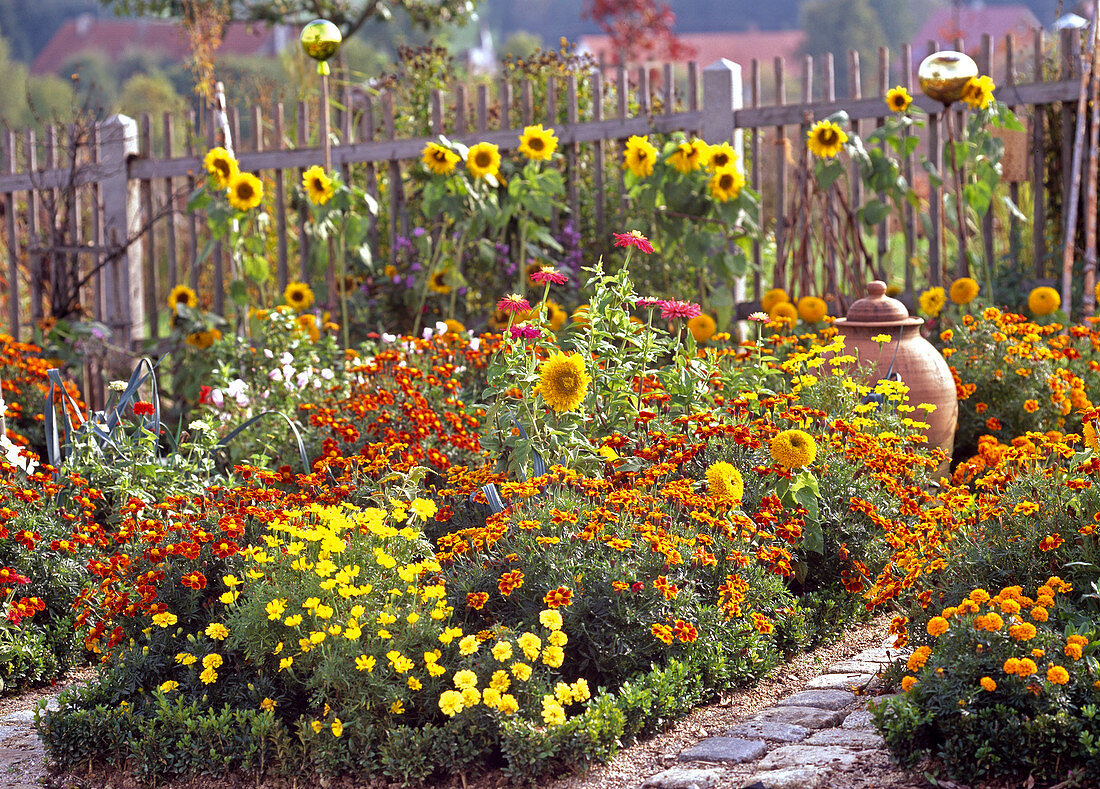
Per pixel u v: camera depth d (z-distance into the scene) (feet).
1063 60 23.32
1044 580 11.86
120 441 16.72
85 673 14.24
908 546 12.80
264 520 12.42
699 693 11.73
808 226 24.34
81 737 11.32
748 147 29.09
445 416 17.35
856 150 23.38
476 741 10.74
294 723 11.21
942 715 9.86
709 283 24.97
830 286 24.48
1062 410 18.57
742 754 10.46
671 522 12.93
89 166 28.84
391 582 11.52
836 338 16.96
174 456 16.26
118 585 12.61
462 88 26.94
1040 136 23.65
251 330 27.91
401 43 33.86
